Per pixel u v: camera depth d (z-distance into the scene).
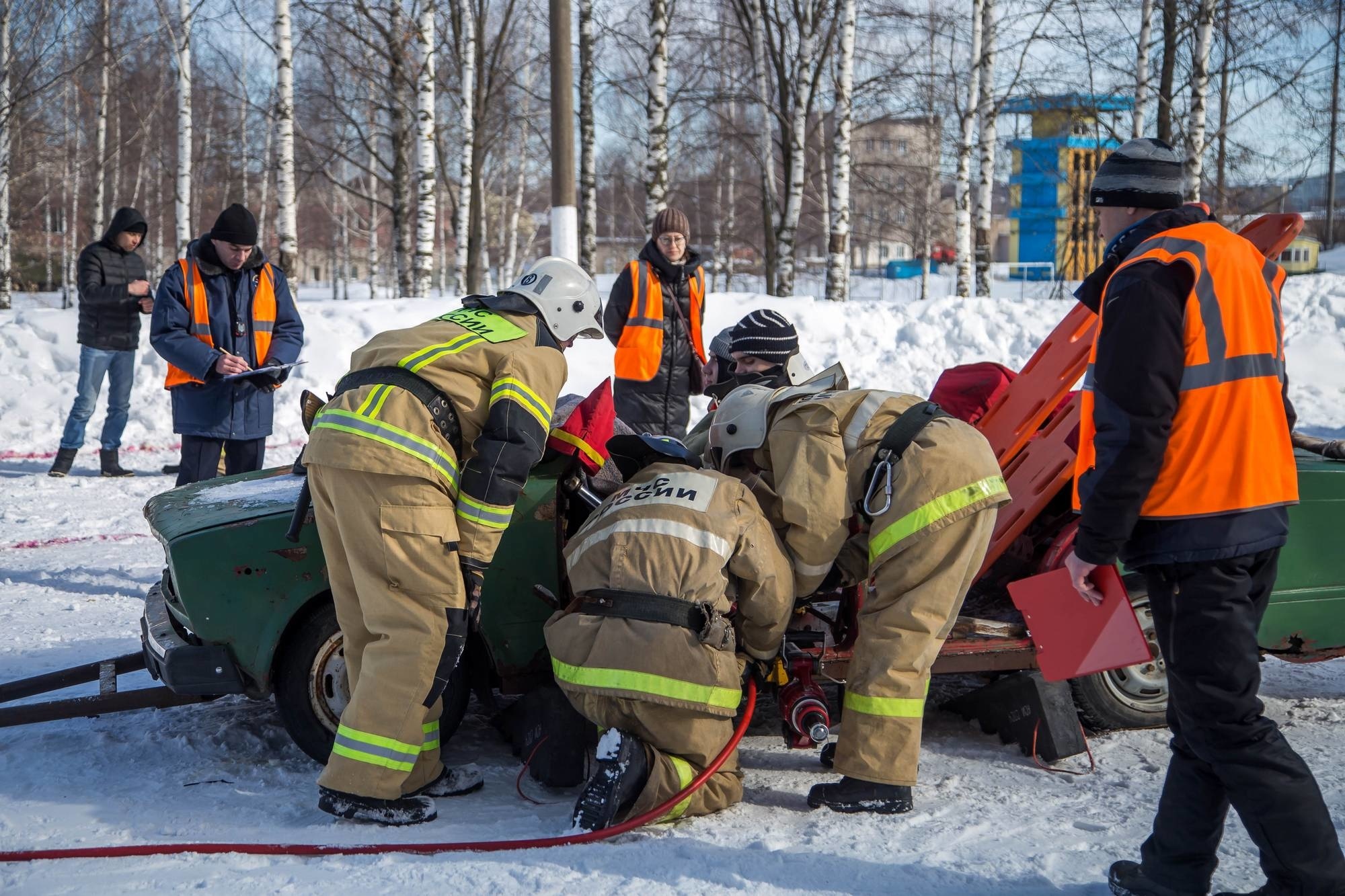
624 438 3.92
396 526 3.38
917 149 30.50
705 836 3.35
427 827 3.45
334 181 24.48
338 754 3.45
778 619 3.56
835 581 3.95
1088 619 3.32
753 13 23.72
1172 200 3.00
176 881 3.02
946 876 3.06
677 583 3.42
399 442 3.38
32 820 3.50
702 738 3.44
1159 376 2.63
